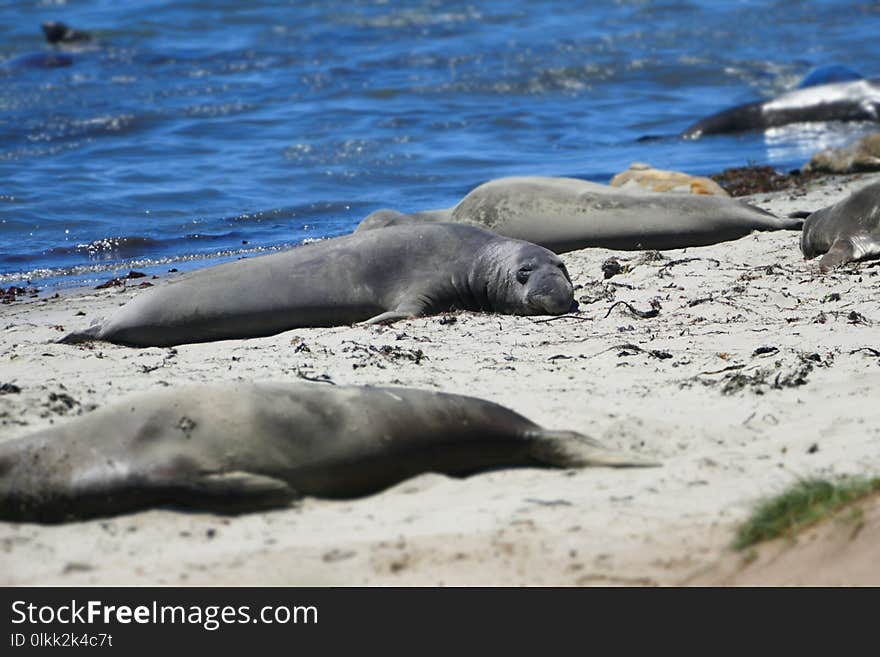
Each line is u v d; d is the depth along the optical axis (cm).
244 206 6862
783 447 2605
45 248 6038
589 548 2116
